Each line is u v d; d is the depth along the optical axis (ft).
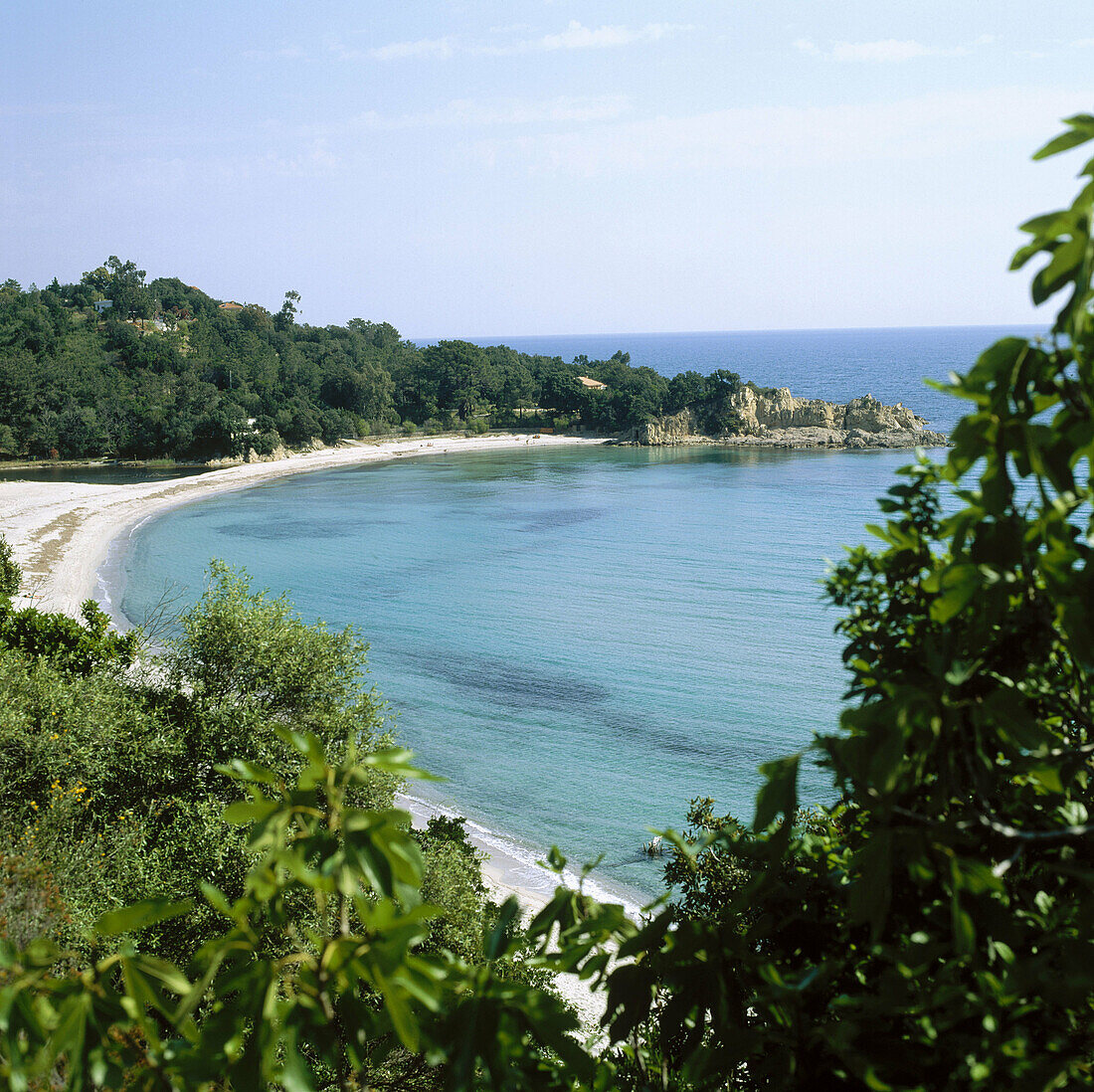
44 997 6.80
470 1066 7.17
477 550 276.62
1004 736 6.95
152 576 241.76
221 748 53.21
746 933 10.16
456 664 167.43
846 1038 7.69
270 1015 6.55
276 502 371.97
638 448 560.61
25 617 76.07
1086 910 7.60
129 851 40.96
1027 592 7.59
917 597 10.21
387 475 451.12
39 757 43.37
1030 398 7.32
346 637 60.85
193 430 472.03
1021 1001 7.65
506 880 91.97
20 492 365.20
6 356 479.82
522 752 127.85
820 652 173.47
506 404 632.79
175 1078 6.91
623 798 113.91
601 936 9.61
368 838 6.99
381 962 6.81
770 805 7.61
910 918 9.52
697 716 141.59
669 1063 10.37
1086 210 6.36
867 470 445.78
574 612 205.16
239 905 6.97
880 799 7.26
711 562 256.73
